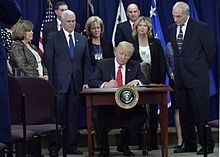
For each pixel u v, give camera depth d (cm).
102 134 532
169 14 711
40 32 682
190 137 573
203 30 559
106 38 711
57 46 588
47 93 421
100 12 712
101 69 542
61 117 579
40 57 591
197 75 559
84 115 671
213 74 704
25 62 543
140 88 495
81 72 593
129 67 542
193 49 561
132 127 517
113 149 613
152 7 698
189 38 561
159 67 598
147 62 588
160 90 496
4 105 285
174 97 610
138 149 612
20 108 345
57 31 599
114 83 516
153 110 599
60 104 579
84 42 596
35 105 416
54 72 587
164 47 696
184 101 567
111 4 714
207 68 564
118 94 491
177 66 565
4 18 290
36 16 697
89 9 703
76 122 591
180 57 564
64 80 583
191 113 569
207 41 558
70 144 585
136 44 594
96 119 538
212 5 712
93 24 609
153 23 697
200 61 560
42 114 419
